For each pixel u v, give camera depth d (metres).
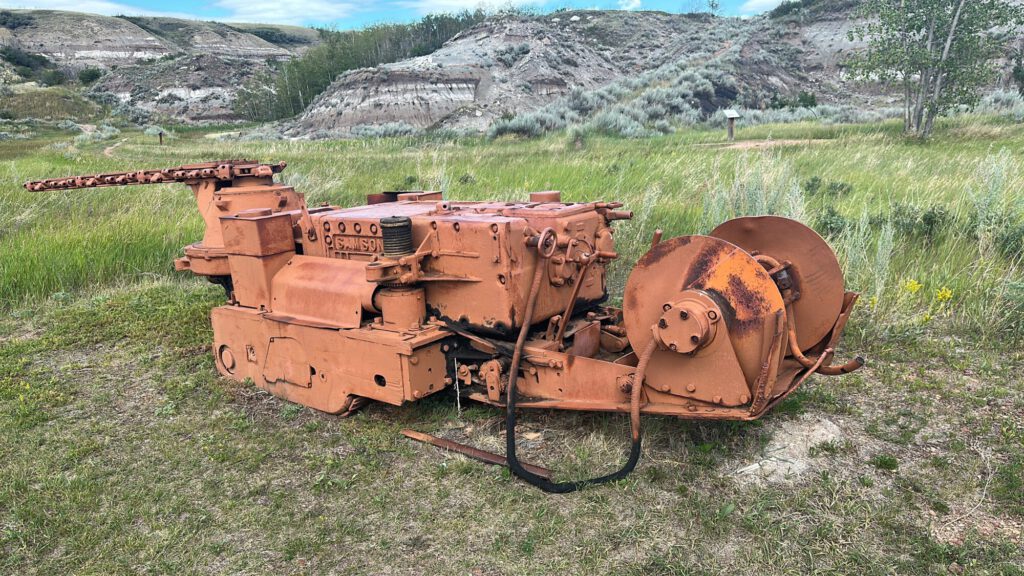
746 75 44.59
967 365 5.01
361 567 3.20
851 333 5.67
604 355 4.76
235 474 4.07
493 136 28.61
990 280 6.11
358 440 4.34
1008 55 40.00
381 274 4.05
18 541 3.53
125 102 72.31
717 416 3.44
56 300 7.97
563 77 49.44
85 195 13.03
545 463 3.96
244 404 5.01
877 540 3.19
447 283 4.23
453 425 4.48
